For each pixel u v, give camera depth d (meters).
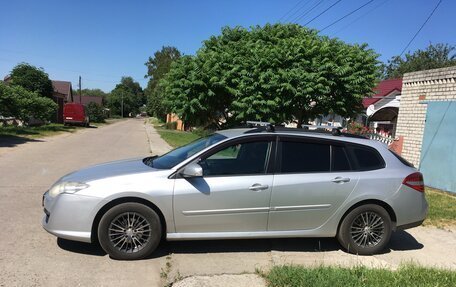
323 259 5.25
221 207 5.06
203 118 12.17
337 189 5.34
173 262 4.91
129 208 4.87
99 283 4.25
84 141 21.64
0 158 13.01
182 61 11.46
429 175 11.20
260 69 10.46
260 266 4.89
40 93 37.28
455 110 10.39
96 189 4.84
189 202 4.98
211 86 10.91
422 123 11.78
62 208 4.82
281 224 5.27
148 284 4.28
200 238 5.10
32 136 22.27
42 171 10.88
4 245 5.15
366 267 4.80
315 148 5.49
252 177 5.17
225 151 5.26
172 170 5.07
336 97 10.83
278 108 10.54
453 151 10.37
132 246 4.94
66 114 38.94
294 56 10.48
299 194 5.24
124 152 16.77
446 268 5.08
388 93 24.25
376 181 5.46
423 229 6.90
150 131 38.56
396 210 5.52
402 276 4.48
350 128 18.75
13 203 7.23
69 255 4.95
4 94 22.77
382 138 14.96
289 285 4.21
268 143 5.38
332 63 10.37
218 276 4.50
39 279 4.25
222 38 12.38
